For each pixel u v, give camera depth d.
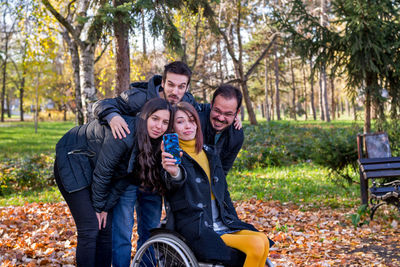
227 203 3.02
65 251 4.66
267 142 15.34
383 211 6.59
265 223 6.14
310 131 21.03
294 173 10.92
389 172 5.91
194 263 2.60
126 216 3.28
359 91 8.41
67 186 2.96
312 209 7.14
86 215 2.98
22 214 6.77
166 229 2.79
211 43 23.53
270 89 48.81
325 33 8.27
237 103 3.00
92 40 7.99
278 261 4.50
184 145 2.86
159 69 15.33
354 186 8.67
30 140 24.11
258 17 22.19
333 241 5.30
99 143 2.97
